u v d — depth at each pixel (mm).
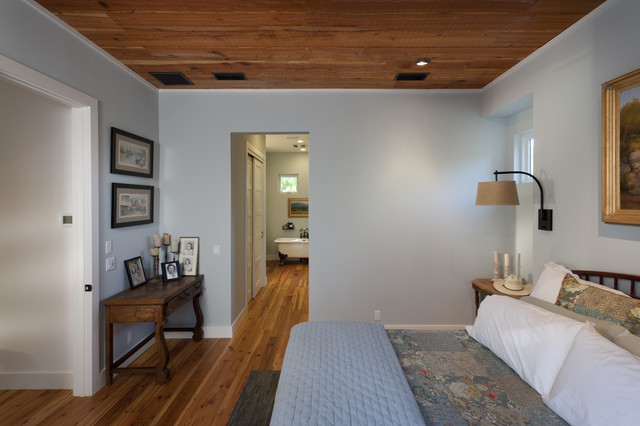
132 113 2920
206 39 2352
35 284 2412
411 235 3412
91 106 2377
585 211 2074
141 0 1886
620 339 1363
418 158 3400
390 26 2186
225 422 2062
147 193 3125
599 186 1974
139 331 2988
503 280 2969
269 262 7926
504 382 1557
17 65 1817
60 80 2123
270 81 3172
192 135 3379
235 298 3594
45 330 2426
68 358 2438
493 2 1908
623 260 1816
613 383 1107
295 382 1455
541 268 2484
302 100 3385
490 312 1935
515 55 2619
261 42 2400
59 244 2406
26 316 2412
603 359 1195
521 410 1337
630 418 1009
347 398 1322
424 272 3414
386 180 3402
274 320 3916
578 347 1321
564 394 1257
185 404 2244
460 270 3414
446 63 2768
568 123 2209
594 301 1666
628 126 1752
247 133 3439
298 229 8234
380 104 3395
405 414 1226
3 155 2357
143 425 2027
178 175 3375
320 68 2865
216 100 3379
